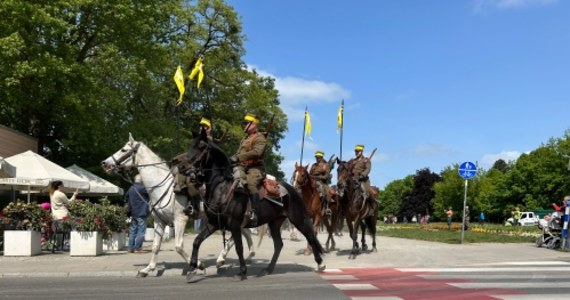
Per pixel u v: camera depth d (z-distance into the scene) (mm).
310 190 15203
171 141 33406
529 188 74812
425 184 112125
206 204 10617
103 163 11734
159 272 11930
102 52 28531
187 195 11359
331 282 10414
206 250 17594
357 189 15109
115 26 28391
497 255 15766
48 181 18188
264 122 47188
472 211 85500
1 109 29156
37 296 8812
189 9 42000
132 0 28578
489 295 8828
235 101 46031
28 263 13539
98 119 28516
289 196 11617
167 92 39031
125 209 18047
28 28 25594
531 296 8719
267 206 11203
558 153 72312
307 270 12438
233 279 10781
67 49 26969
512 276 11305
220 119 43875
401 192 142125
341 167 15500
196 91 42969
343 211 15859
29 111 28641
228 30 43656
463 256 15430
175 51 36844
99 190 23062
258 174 10938
